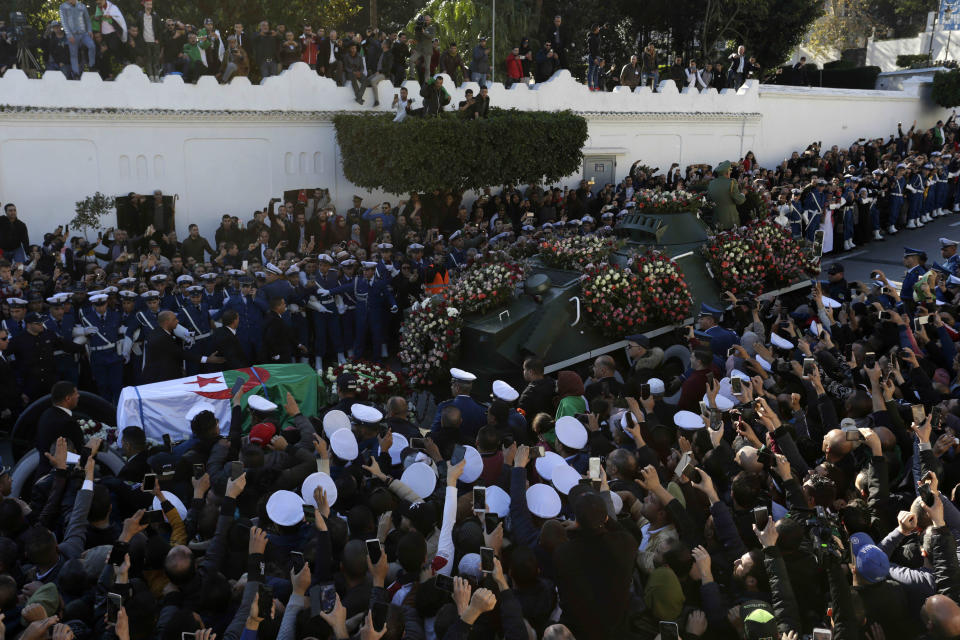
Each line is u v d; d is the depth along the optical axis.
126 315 11.78
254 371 9.97
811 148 26.25
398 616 4.29
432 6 27.11
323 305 13.43
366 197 19.33
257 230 16.41
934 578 4.75
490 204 19.64
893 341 9.93
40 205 15.64
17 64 16.27
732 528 5.30
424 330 11.05
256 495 6.32
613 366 8.82
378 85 18.86
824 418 7.19
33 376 10.78
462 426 7.86
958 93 30.36
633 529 5.54
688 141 25.05
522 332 10.81
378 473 6.23
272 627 4.65
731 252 12.53
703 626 4.67
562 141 18.98
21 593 5.12
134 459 7.29
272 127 17.88
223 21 24.53
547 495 5.70
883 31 44.81
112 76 18.97
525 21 27.02
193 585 4.93
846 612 4.44
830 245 21.00
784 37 32.03
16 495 7.80
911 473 6.92
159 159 16.70
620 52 33.00
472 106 18.09
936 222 24.84
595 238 12.58
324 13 25.77
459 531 5.30
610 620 4.48
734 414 7.56
